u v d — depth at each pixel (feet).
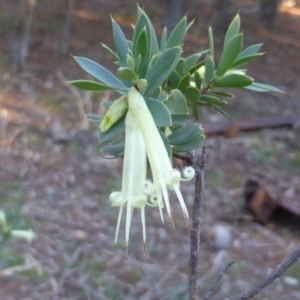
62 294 2.83
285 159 4.78
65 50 6.31
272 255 3.37
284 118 5.40
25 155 4.24
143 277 3.03
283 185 4.30
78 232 3.39
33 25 7.06
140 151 0.73
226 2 7.86
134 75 0.72
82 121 4.86
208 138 4.97
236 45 0.84
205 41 7.29
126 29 7.52
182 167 0.91
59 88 5.39
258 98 6.00
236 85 0.84
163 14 8.16
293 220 3.74
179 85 0.82
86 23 7.50
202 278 3.09
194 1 8.57
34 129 4.63
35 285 2.86
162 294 2.89
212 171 4.42
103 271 3.05
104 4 8.39
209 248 3.39
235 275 3.13
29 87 5.34
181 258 3.24
